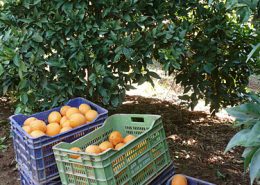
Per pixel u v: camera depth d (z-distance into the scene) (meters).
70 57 2.85
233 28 3.32
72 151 2.06
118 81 3.06
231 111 1.65
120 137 2.41
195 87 3.50
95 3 2.94
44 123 2.50
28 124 2.49
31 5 2.83
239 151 3.30
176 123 3.83
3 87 3.02
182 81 3.52
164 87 4.71
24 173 2.48
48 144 2.28
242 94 3.56
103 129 2.50
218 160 3.16
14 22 2.90
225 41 3.31
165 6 3.09
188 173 2.96
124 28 2.92
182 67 3.45
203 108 4.20
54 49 2.97
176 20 3.24
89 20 2.90
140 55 2.95
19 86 2.86
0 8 2.96
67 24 2.83
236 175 2.93
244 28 3.31
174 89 4.62
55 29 2.83
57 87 2.93
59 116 2.62
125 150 2.10
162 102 4.31
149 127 2.41
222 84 3.54
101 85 2.96
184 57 3.33
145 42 2.92
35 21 2.84
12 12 2.90
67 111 2.62
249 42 3.31
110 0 2.89
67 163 2.12
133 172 2.15
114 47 2.99
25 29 2.80
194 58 3.35
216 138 3.53
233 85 3.56
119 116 2.57
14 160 3.26
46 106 2.96
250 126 1.62
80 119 2.49
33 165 2.28
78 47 2.83
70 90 2.92
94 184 2.03
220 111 4.10
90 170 2.02
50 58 2.91
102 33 2.87
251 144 1.47
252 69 3.43
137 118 2.52
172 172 2.47
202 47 3.27
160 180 2.38
